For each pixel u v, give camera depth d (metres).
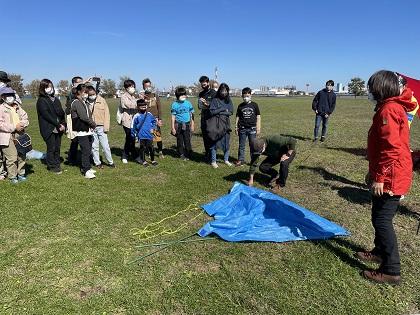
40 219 5.40
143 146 8.79
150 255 4.39
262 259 4.30
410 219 5.50
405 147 3.57
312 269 4.09
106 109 8.41
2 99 6.91
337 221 5.41
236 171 8.23
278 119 22.22
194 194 6.60
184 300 3.55
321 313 3.39
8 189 6.73
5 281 3.85
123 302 3.53
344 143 12.27
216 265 4.19
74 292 3.68
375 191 3.61
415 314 3.39
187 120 9.44
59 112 8.11
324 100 12.28
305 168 8.47
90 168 7.75
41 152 10.16
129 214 5.63
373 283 3.84
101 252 4.45
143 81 9.61
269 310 3.42
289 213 5.39
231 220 5.26
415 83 8.25
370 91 3.63
